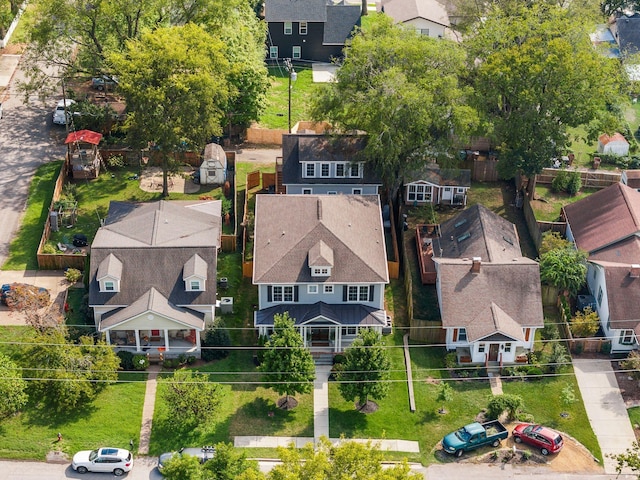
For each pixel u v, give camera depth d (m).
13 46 114.88
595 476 67.62
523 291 77.69
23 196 90.94
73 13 94.75
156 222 80.88
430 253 85.56
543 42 91.88
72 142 94.12
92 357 71.25
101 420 69.44
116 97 106.25
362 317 76.44
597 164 100.75
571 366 76.50
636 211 85.62
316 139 90.12
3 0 112.94
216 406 68.62
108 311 75.06
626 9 132.50
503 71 88.75
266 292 76.75
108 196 92.44
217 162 94.25
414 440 69.81
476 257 80.50
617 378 75.62
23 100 105.00
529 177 92.06
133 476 65.75
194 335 76.38
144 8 96.38
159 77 86.50
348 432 69.94
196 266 75.88
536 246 89.31
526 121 88.25
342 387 70.06
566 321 79.25
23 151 97.38
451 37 123.88
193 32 89.00
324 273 76.00
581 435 70.81
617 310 77.38
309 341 77.25
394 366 75.88
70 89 105.81
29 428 68.50
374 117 85.25
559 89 88.69
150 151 95.94
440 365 76.38
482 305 76.81
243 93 101.06
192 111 86.38
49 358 70.12
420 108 84.44
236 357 75.75
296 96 113.75
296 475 53.34
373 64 89.00
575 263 81.25
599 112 91.81
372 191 90.56
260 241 78.88
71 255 81.81
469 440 68.44
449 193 94.19
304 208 81.25
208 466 60.12
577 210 89.56
